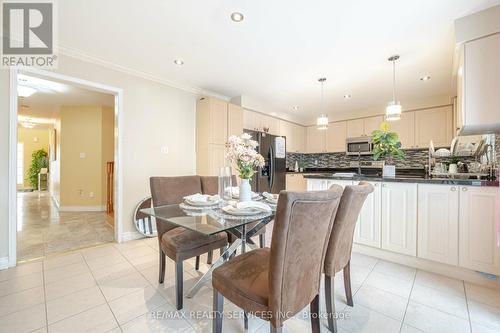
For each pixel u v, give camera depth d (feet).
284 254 3.19
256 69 10.07
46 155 30.66
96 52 8.55
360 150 16.47
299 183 17.51
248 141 6.10
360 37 7.55
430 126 13.84
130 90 9.99
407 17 6.50
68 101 15.83
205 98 11.96
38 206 18.48
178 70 10.16
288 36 7.49
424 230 7.14
